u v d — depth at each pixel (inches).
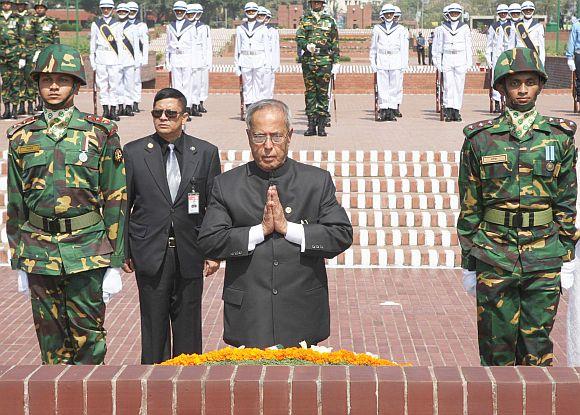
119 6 729.6
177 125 248.1
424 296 374.0
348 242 194.4
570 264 214.4
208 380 154.5
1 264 423.2
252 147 192.2
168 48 744.3
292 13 2940.5
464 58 705.0
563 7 3506.4
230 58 2042.3
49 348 225.6
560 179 212.7
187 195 248.4
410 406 153.8
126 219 247.0
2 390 155.2
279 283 190.4
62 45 217.9
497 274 211.9
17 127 219.9
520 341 216.5
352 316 344.8
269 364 172.1
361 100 955.3
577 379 153.9
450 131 633.0
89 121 220.4
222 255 191.0
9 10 701.9
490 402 153.3
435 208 471.8
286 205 193.5
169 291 250.5
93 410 155.3
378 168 498.9
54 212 215.6
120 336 323.0
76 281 218.7
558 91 1008.2
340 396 153.9
